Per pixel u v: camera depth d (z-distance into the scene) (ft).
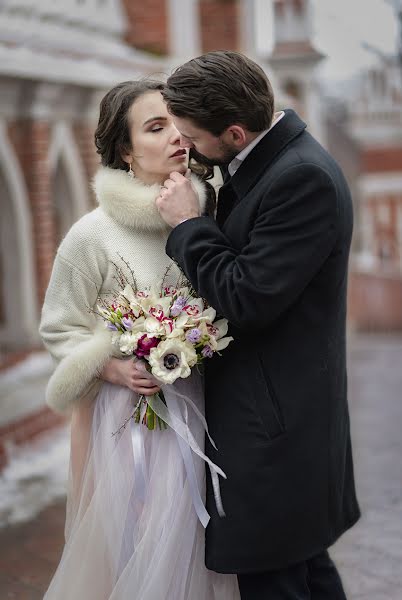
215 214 9.66
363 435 21.06
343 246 8.45
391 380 29.22
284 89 44.78
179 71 8.25
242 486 8.53
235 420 8.63
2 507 16.28
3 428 19.48
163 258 9.27
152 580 8.66
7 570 13.58
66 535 9.86
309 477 8.49
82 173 26.14
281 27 43.62
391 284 59.52
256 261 8.09
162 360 8.60
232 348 8.75
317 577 9.29
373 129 87.61
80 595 9.12
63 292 9.37
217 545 8.66
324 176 8.09
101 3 28.14
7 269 24.71
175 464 8.99
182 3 32.01
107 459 9.17
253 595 8.82
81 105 25.73
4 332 25.16
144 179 9.45
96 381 9.49
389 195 89.04
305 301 8.42
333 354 8.63
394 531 14.48
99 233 9.24
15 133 23.80
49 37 24.45
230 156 8.55
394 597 12.08
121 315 8.80
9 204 23.98
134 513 9.17
